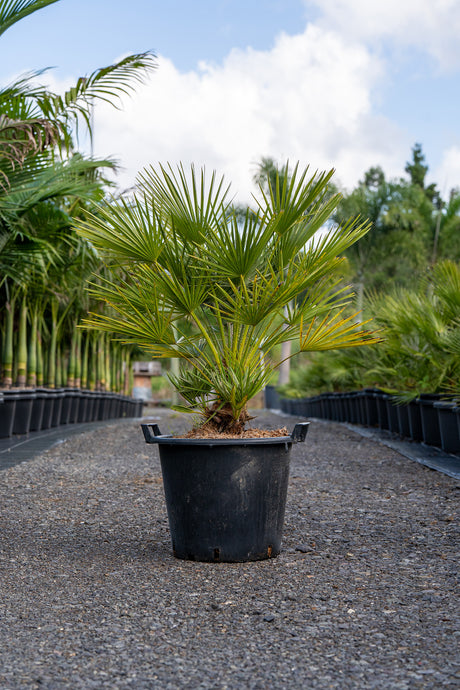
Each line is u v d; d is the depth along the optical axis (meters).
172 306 3.49
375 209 21.67
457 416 6.68
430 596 2.79
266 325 3.67
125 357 18.30
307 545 3.67
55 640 2.35
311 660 2.19
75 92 6.45
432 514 4.41
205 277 3.45
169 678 2.06
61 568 3.24
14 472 6.18
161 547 3.66
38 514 4.47
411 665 2.14
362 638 2.37
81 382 13.91
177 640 2.36
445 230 22.80
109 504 4.83
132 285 3.64
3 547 3.61
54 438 9.29
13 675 2.07
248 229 3.33
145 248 3.42
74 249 8.41
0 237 6.84
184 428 11.72
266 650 2.27
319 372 15.61
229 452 3.31
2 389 9.12
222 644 2.32
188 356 3.62
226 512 3.32
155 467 6.72
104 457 7.51
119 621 2.54
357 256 21.81
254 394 3.48
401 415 9.29
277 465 3.41
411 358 8.39
